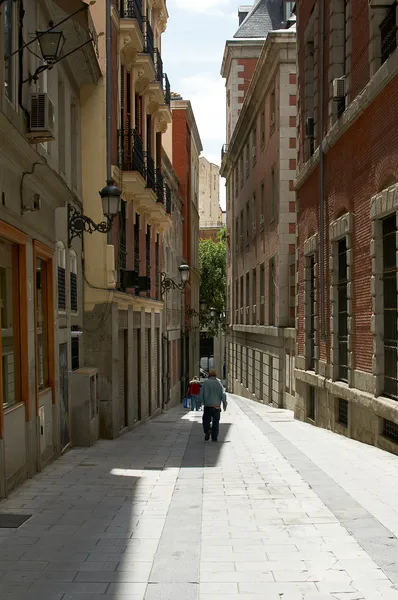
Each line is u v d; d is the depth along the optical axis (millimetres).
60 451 12430
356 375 13414
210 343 77000
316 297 17500
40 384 11398
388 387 11836
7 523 7008
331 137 15086
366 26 12789
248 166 34562
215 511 7363
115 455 12633
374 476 9156
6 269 9391
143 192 19312
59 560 5629
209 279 65438
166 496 8375
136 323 20516
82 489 8945
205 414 14664
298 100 20078
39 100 9703
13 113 9141
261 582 4957
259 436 14891
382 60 12133
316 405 17578
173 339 32594
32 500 8234
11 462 8938
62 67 13703
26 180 9750
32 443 10109
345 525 6547
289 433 15398
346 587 4816
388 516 6906
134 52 18609
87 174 16078
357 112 12859
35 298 10492
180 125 41281
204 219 84875
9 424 8898
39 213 10898
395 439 11508
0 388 8398
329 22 15727
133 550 5906
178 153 41344
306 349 18906
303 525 6594
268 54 25828
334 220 15359
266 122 28141
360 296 13156
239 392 39438
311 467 10062
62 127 14008
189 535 6348
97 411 15461
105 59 16031
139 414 21078
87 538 6348
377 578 4996
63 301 13352
